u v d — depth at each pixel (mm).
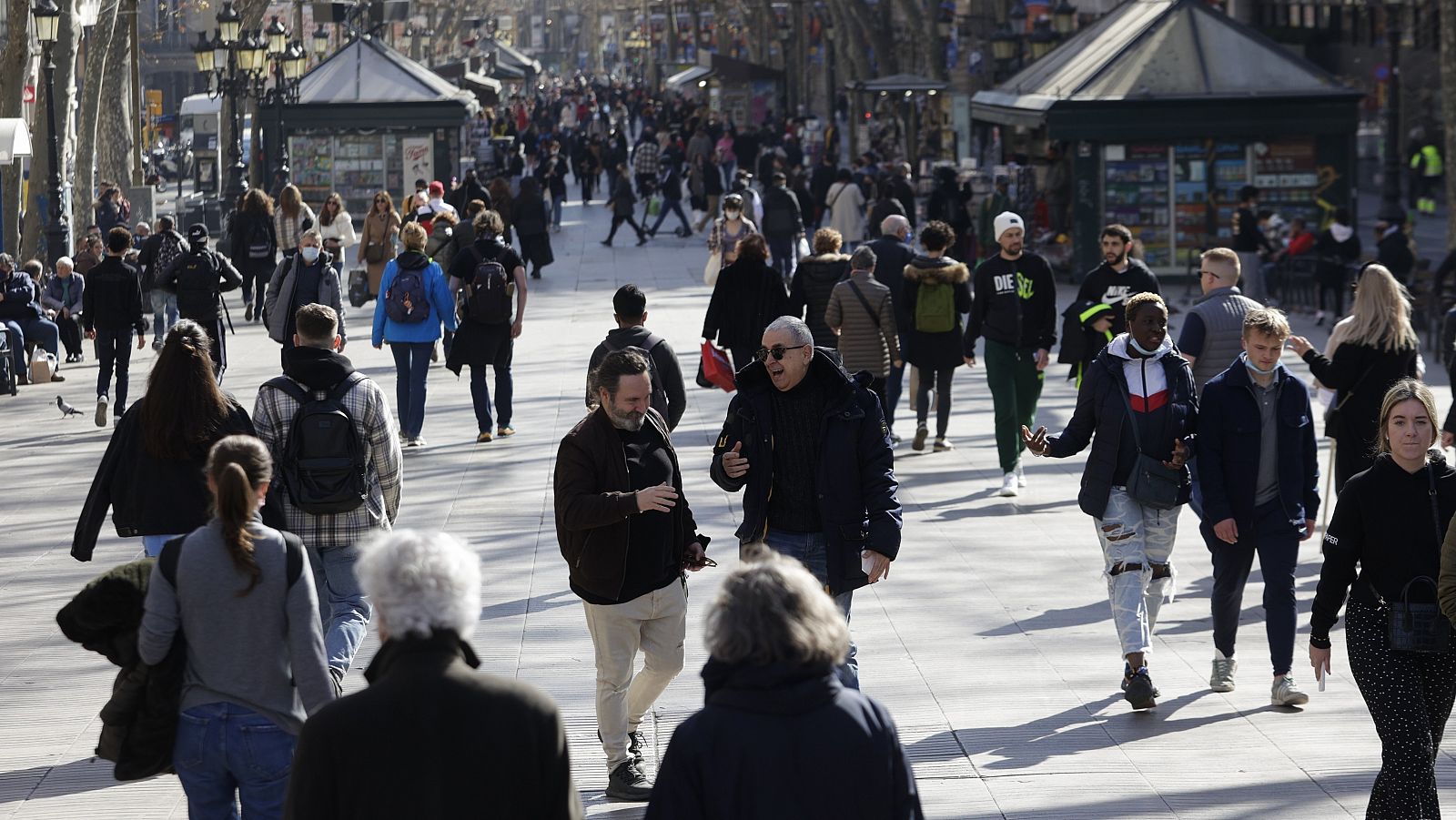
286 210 58812
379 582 9141
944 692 18906
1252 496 18156
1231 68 65562
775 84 156750
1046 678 19391
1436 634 13609
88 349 54594
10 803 15805
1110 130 64625
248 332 54875
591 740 17359
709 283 44938
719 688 8727
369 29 106062
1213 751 16859
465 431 36438
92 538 17109
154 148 163000
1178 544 26141
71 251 77000
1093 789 15820
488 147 121688
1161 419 18422
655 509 14812
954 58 132750
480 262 35188
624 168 83562
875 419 16109
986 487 30328
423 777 8906
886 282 33625
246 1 89000
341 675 16219
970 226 68188
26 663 20484
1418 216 99812
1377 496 13742
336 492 16781
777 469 16109
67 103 72375
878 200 71812
